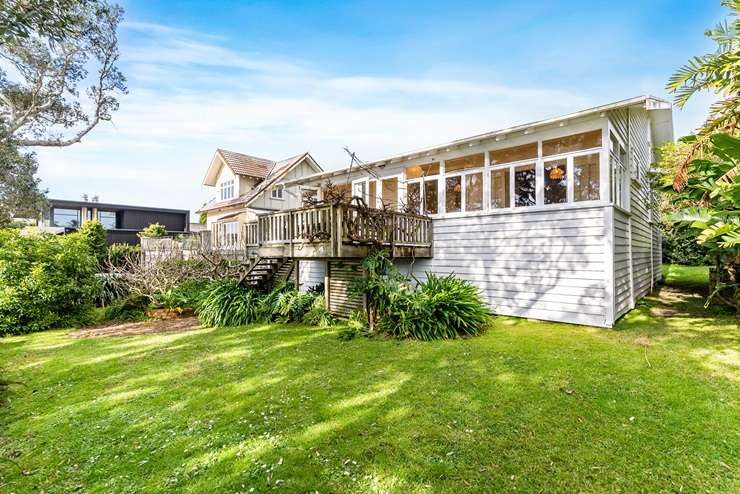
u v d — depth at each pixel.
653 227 12.09
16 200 13.55
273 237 8.42
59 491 2.50
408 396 3.88
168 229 24.48
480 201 8.52
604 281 6.69
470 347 5.63
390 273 7.44
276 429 3.25
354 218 7.12
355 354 5.50
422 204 9.66
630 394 3.75
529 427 3.16
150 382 4.54
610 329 6.53
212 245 14.42
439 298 6.65
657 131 12.48
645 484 2.40
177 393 4.16
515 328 6.87
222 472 2.65
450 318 6.42
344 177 11.82
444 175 9.18
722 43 3.04
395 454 2.81
